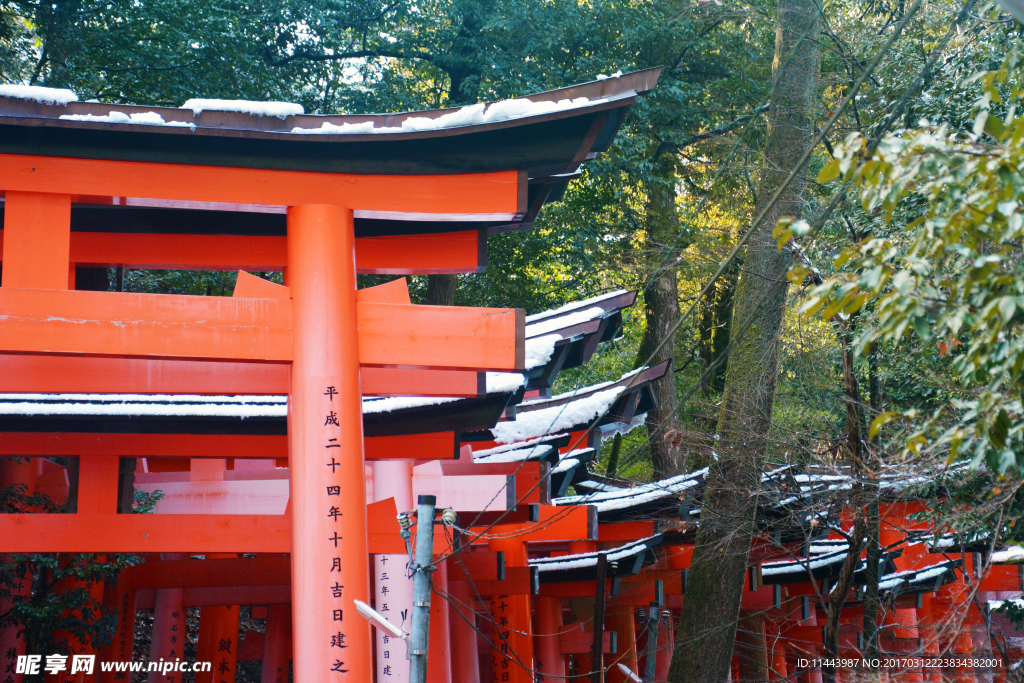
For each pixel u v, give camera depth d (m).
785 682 13.68
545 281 24.11
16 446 8.90
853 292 4.32
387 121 7.65
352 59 22.50
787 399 12.66
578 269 23.02
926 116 10.04
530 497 10.20
